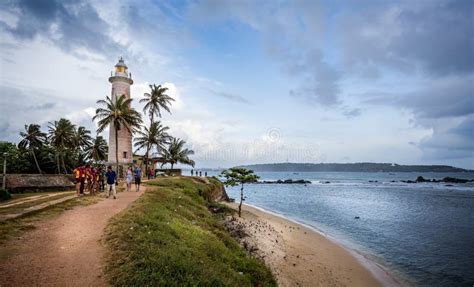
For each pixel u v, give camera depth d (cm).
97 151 6341
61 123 5231
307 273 1376
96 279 644
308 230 2356
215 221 1761
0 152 5025
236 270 1005
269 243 1742
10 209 1321
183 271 756
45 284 610
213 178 4900
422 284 1342
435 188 8025
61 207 1379
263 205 4175
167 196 1927
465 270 1511
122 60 4647
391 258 1703
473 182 10950
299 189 7969
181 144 5844
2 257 727
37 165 5297
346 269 1488
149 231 988
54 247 816
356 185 9756
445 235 2292
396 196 5647
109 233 933
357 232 2383
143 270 695
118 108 3784
